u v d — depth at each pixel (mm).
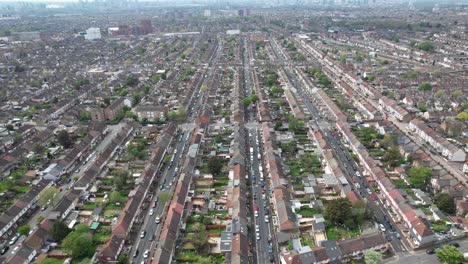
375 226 183625
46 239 175500
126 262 162750
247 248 166750
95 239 177875
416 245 170250
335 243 163875
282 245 173250
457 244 170750
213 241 176125
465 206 190375
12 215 188375
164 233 172625
